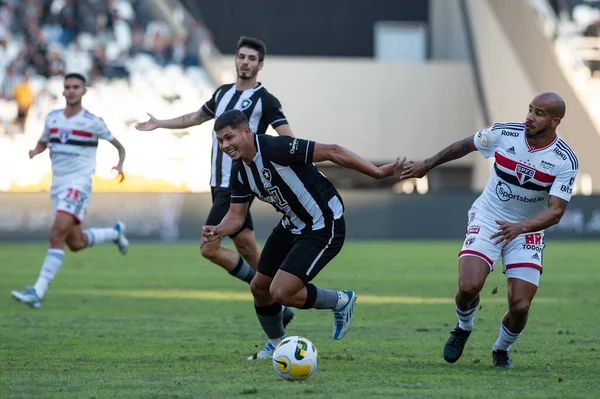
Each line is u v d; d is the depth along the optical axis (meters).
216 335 24.84
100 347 22.36
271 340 20.69
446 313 30.42
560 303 34.00
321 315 29.83
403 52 109.62
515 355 21.19
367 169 18.64
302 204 18.97
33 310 30.73
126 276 44.81
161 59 92.12
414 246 68.12
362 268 49.78
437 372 18.56
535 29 101.25
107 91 87.62
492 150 19.16
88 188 31.61
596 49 101.12
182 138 83.88
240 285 40.47
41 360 20.17
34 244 67.62
